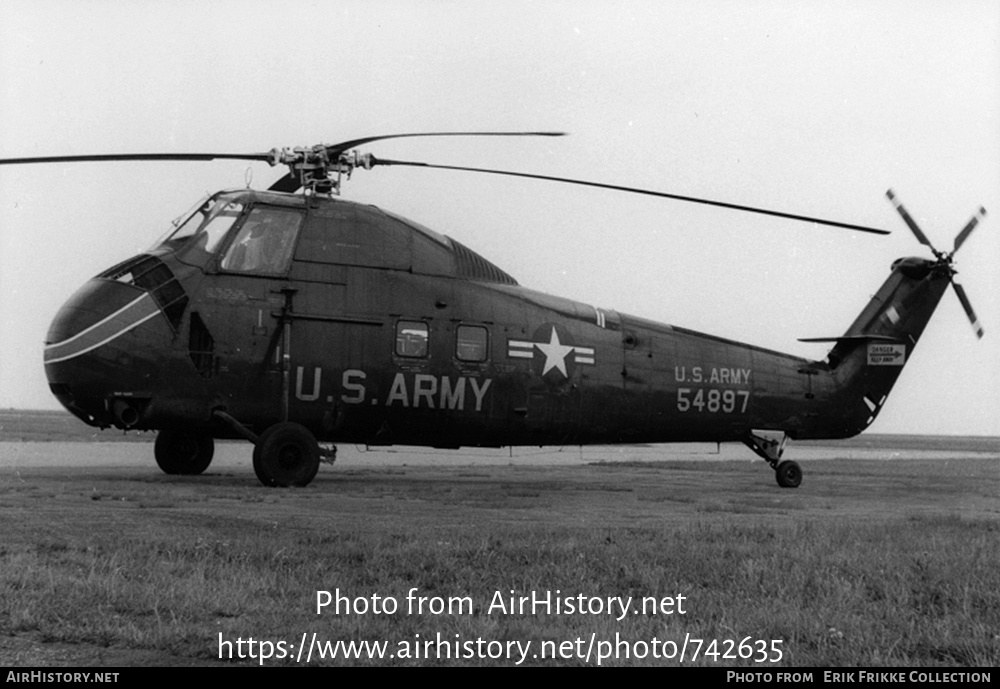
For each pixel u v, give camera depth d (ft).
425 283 66.64
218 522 39.19
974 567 33.91
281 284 62.64
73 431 187.01
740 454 189.57
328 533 37.35
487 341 67.92
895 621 27.73
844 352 83.66
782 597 29.91
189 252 61.87
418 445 68.54
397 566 32.12
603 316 74.08
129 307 59.47
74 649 23.07
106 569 29.66
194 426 61.26
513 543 36.04
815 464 126.82
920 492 75.61
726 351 78.18
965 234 85.35
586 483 75.15
